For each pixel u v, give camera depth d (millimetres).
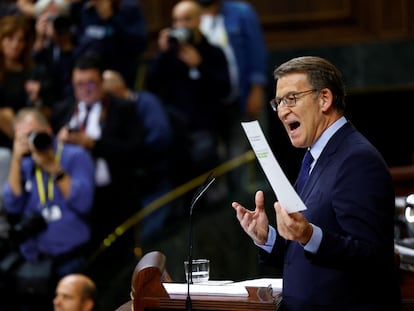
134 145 23609
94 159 23172
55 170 21969
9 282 21672
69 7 26344
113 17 25703
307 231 10695
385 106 32000
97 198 23188
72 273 21922
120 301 21531
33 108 23859
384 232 11047
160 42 25719
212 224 24266
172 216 24531
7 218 22312
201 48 25672
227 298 11570
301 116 11617
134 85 26297
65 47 25812
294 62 11703
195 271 13086
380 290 11367
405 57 31672
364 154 11281
